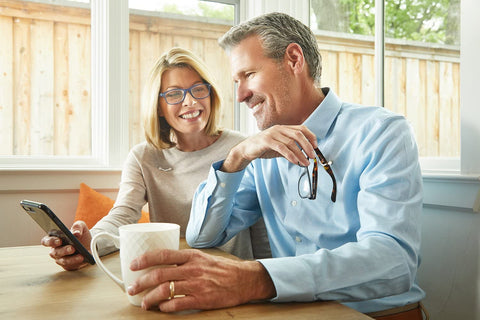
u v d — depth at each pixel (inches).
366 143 38.2
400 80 62.4
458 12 52.6
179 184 63.4
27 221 75.2
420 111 58.6
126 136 87.2
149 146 66.2
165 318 24.0
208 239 45.4
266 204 47.8
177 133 67.1
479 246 44.5
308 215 42.4
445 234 48.5
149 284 25.0
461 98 47.2
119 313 24.8
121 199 59.9
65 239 36.1
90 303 26.8
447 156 54.6
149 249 25.5
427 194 50.1
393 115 38.8
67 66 86.8
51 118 86.2
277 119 43.8
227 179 42.6
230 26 99.6
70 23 86.7
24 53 84.0
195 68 64.5
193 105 63.6
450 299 47.9
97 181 79.6
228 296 25.5
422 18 58.0
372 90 68.2
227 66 99.3
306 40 43.2
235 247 60.3
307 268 27.2
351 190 39.7
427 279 51.1
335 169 41.2
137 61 91.7
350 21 73.4
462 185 45.6
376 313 37.0
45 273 34.8
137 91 92.0
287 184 44.7
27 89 84.5
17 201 74.7
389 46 64.6
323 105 42.6
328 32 79.5
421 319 39.2
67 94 87.0
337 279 27.4
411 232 31.8
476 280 44.8
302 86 43.6
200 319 23.7
